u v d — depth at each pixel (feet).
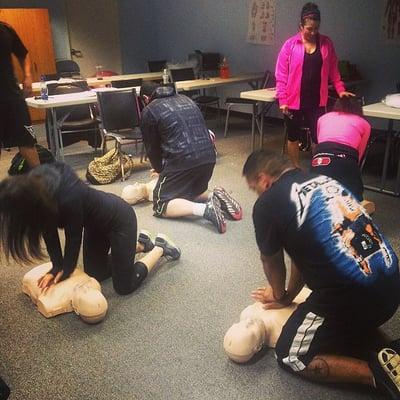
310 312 5.30
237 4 22.43
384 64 17.29
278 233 5.21
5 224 6.01
